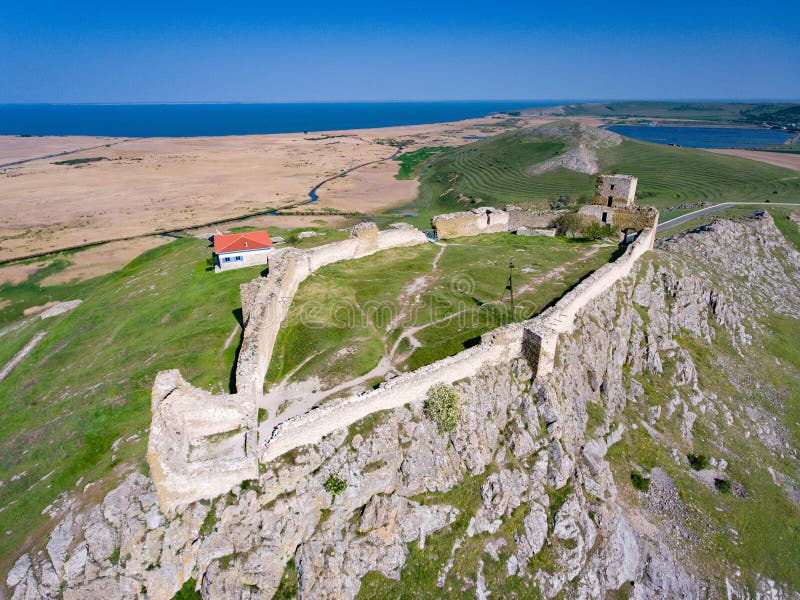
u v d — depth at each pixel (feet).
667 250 231.50
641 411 145.48
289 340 132.67
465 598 95.96
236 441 96.27
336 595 88.84
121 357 145.89
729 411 156.04
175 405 92.94
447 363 111.86
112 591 80.64
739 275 239.91
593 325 142.92
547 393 119.85
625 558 111.14
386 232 206.18
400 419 105.60
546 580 102.58
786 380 177.68
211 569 83.92
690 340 175.42
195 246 258.98
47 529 90.02
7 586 82.48
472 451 108.88
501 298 151.33
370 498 98.53
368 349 126.00
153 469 83.35
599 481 118.01
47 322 207.82
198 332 145.48
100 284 250.37
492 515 105.19
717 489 131.03
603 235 213.66
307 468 93.66
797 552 122.31
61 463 107.76
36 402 138.72
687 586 111.24
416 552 98.32
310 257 175.52
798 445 153.79
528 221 237.04
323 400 107.86
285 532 88.43
